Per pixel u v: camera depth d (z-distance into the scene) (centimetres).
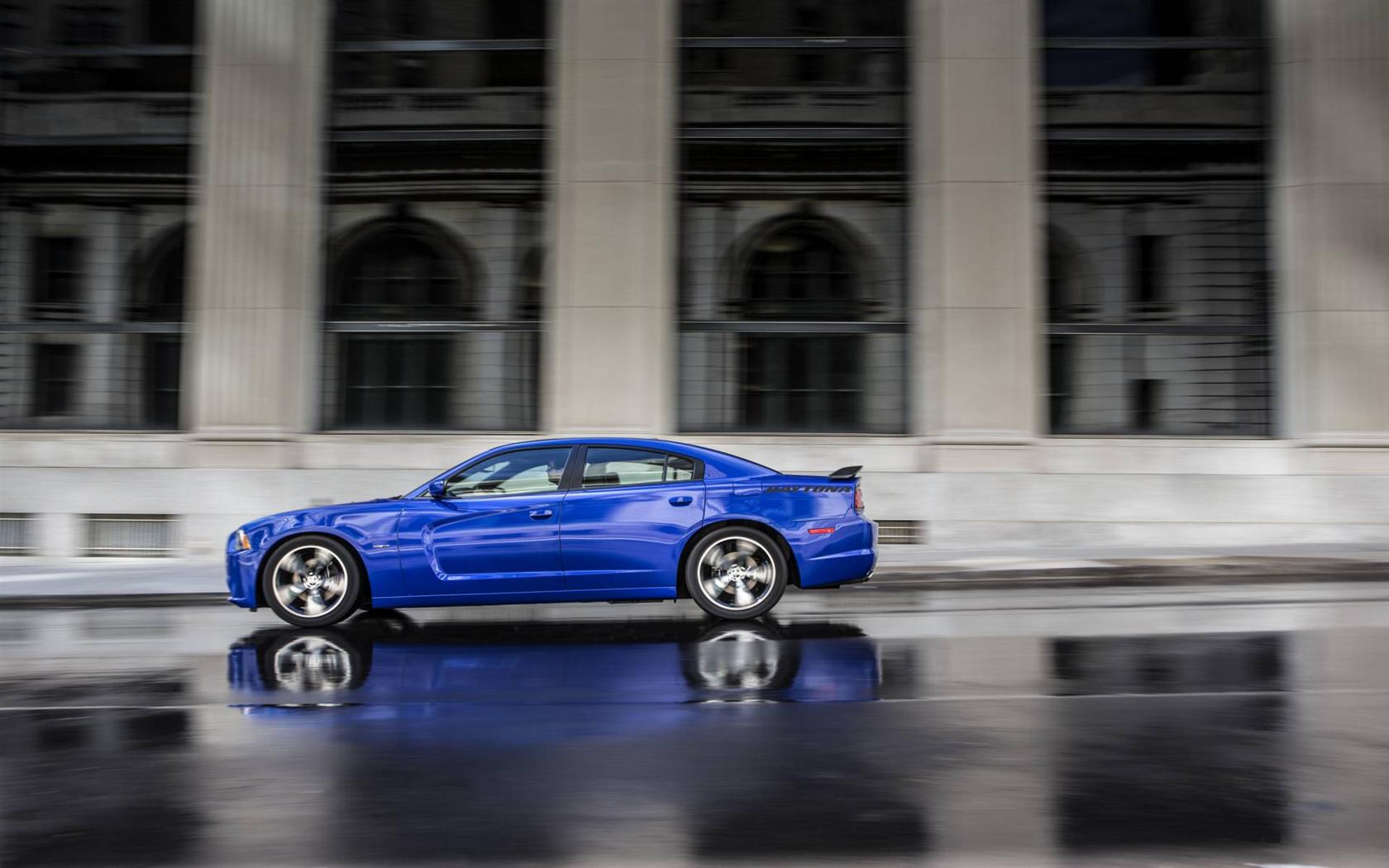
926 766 518
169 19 1680
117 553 1606
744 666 768
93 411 1677
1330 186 1579
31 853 414
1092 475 1580
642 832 433
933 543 1571
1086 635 896
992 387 1580
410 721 613
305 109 1648
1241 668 750
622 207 1608
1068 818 444
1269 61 1631
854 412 1633
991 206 1591
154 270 1677
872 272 1638
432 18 1670
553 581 946
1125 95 1638
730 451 1608
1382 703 643
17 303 1688
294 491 1600
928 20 1620
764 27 1656
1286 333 1605
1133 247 1634
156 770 520
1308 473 1572
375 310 1666
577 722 608
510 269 1652
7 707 661
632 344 1598
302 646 880
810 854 408
